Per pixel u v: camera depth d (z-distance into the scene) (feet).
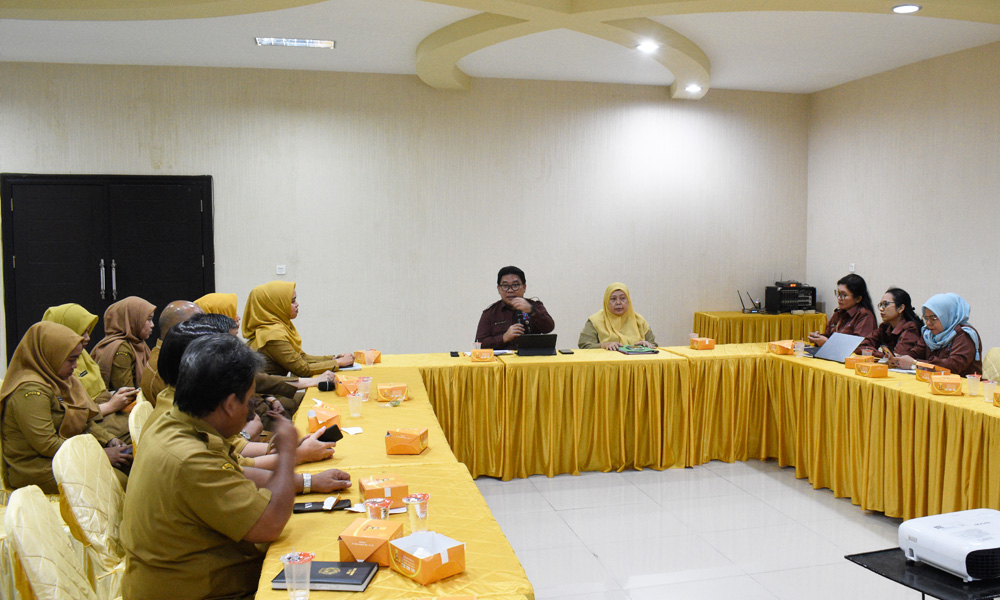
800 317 24.14
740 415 15.31
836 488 13.30
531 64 21.26
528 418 14.47
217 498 5.57
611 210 24.21
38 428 9.50
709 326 24.18
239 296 22.27
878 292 22.52
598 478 14.58
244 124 21.89
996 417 9.94
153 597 5.69
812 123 25.40
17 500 5.94
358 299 22.91
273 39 18.54
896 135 21.57
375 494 6.81
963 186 19.29
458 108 22.98
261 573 5.64
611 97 23.90
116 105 21.20
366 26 17.39
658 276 24.73
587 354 15.30
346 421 9.89
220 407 5.79
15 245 21.08
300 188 22.33
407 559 5.37
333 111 22.31
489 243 23.52
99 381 12.83
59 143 21.02
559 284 24.04
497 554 5.80
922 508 11.27
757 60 20.58
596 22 15.71
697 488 13.94
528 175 23.56
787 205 25.64
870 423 12.32
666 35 17.34
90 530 7.20
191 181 21.72
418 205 22.99
